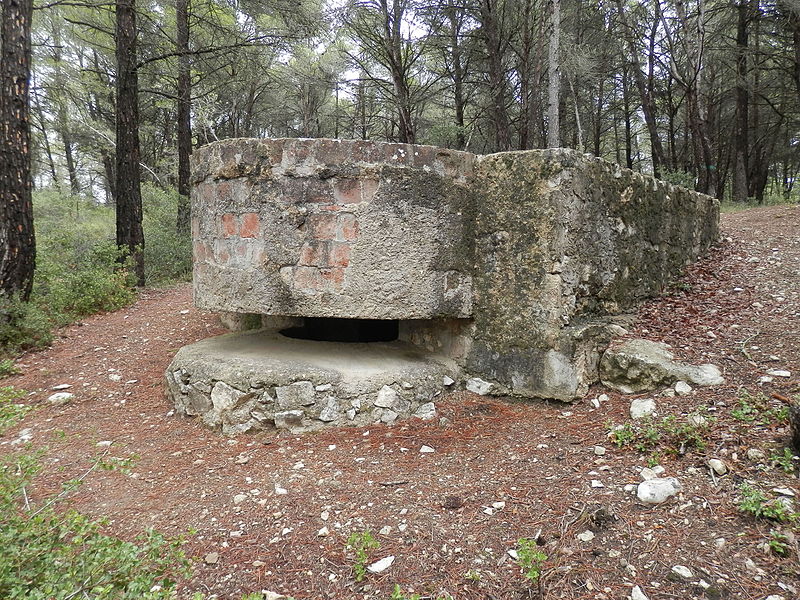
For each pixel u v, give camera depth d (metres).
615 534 2.09
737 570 1.82
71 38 14.47
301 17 9.26
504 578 1.93
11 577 1.49
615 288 4.04
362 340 4.87
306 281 3.48
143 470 3.05
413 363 3.81
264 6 9.12
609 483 2.46
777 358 3.35
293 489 2.72
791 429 2.40
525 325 3.54
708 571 1.83
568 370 3.40
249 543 2.26
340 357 3.77
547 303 3.44
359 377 3.48
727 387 3.13
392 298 3.49
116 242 8.75
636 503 2.27
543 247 3.42
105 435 3.57
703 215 5.86
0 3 5.95
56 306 6.23
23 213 5.69
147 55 10.05
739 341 3.68
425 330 4.21
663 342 3.76
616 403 3.35
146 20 9.72
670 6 14.59
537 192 3.42
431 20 13.23
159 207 12.80
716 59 15.45
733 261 5.57
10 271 5.59
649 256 4.55
